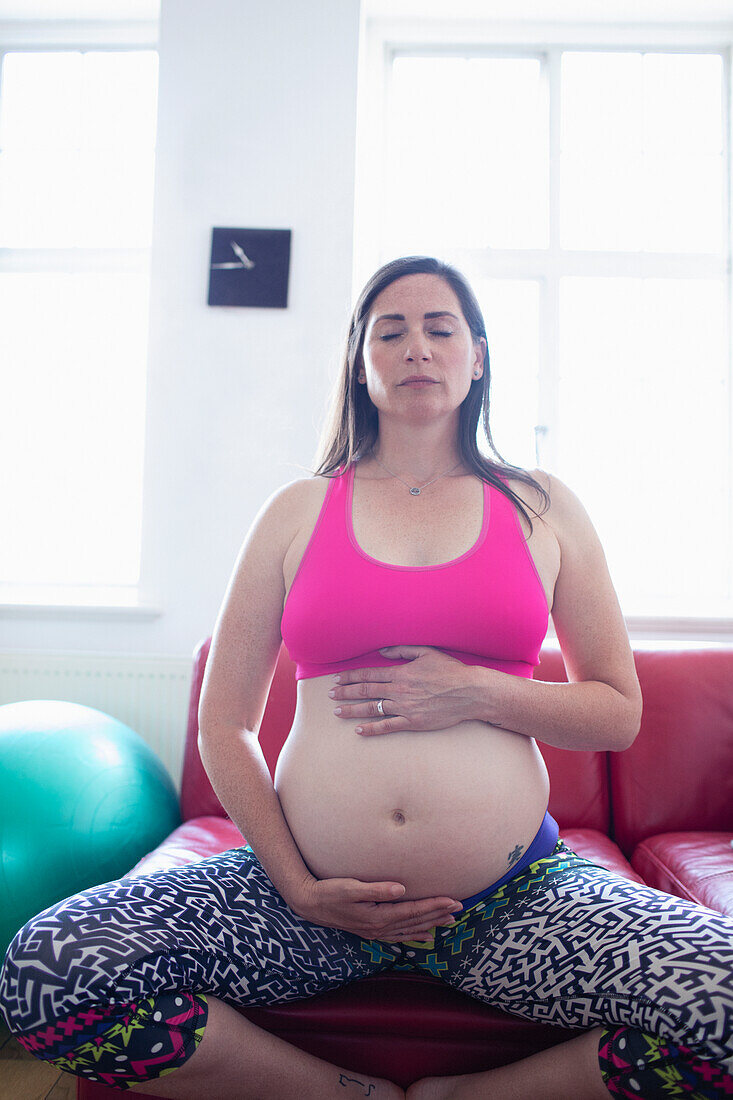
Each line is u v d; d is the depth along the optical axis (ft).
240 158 8.32
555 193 9.34
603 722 3.35
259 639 3.66
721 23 9.18
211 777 3.48
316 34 8.30
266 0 8.34
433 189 9.44
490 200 9.41
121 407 9.23
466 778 3.22
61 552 9.19
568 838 5.10
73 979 2.74
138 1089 2.93
